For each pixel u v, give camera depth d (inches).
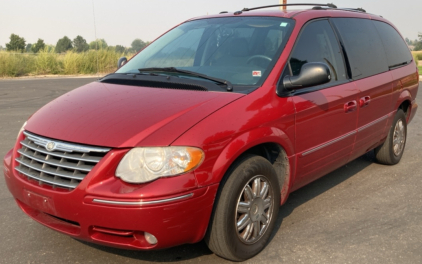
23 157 118.6
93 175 102.3
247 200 119.8
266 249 130.2
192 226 106.5
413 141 272.1
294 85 130.0
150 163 101.4
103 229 104.7
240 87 127.6
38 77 855.1
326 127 148.2
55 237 136.0
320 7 172.9
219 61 143.6
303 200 170.4
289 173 134.6
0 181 185.6
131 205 99.5
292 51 140.7
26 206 121.3
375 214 157.5
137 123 108.3
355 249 130.8
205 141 106.5
